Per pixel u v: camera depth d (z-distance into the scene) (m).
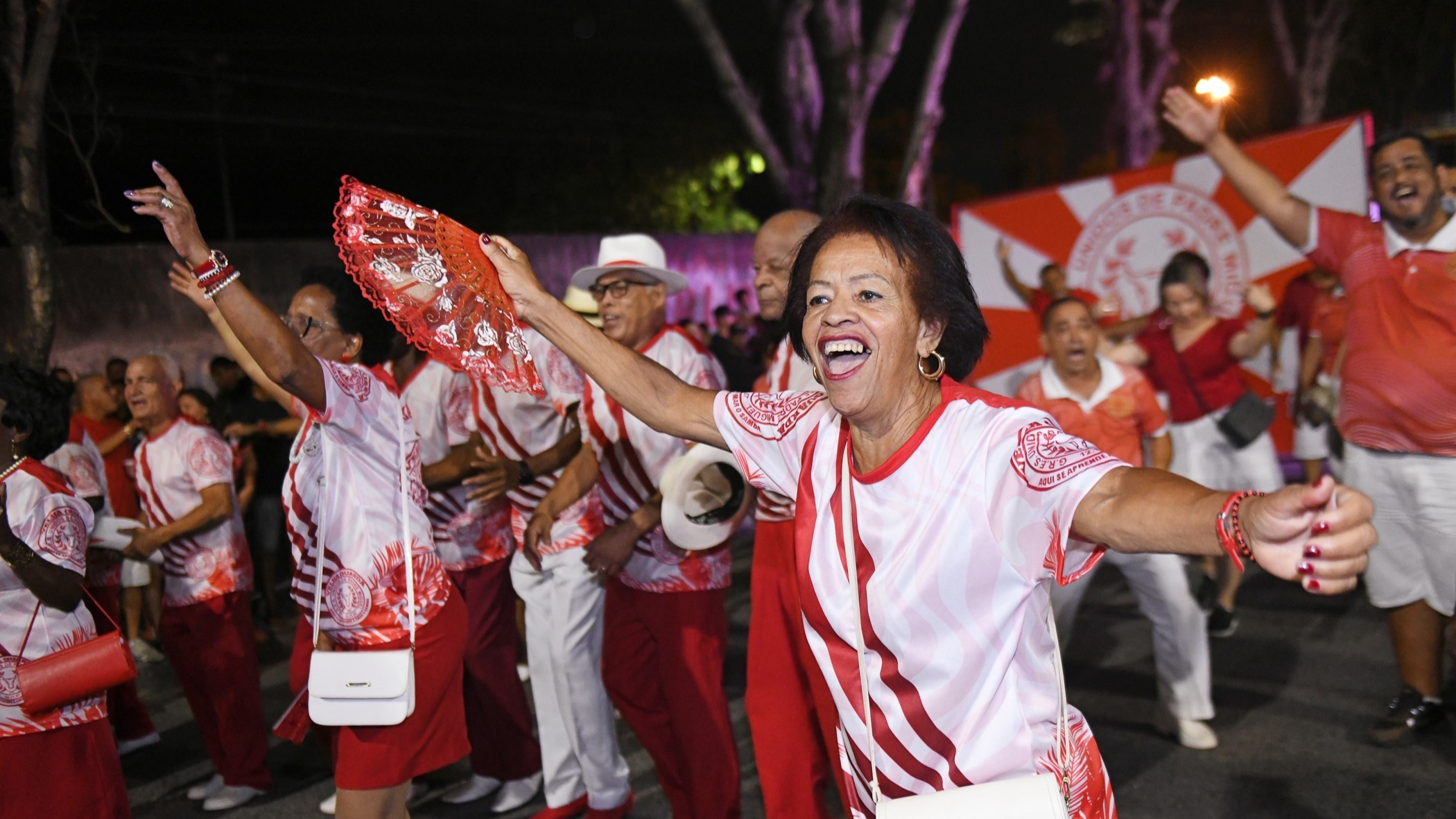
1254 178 4.71
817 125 10.98
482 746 4.59
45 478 3.29
